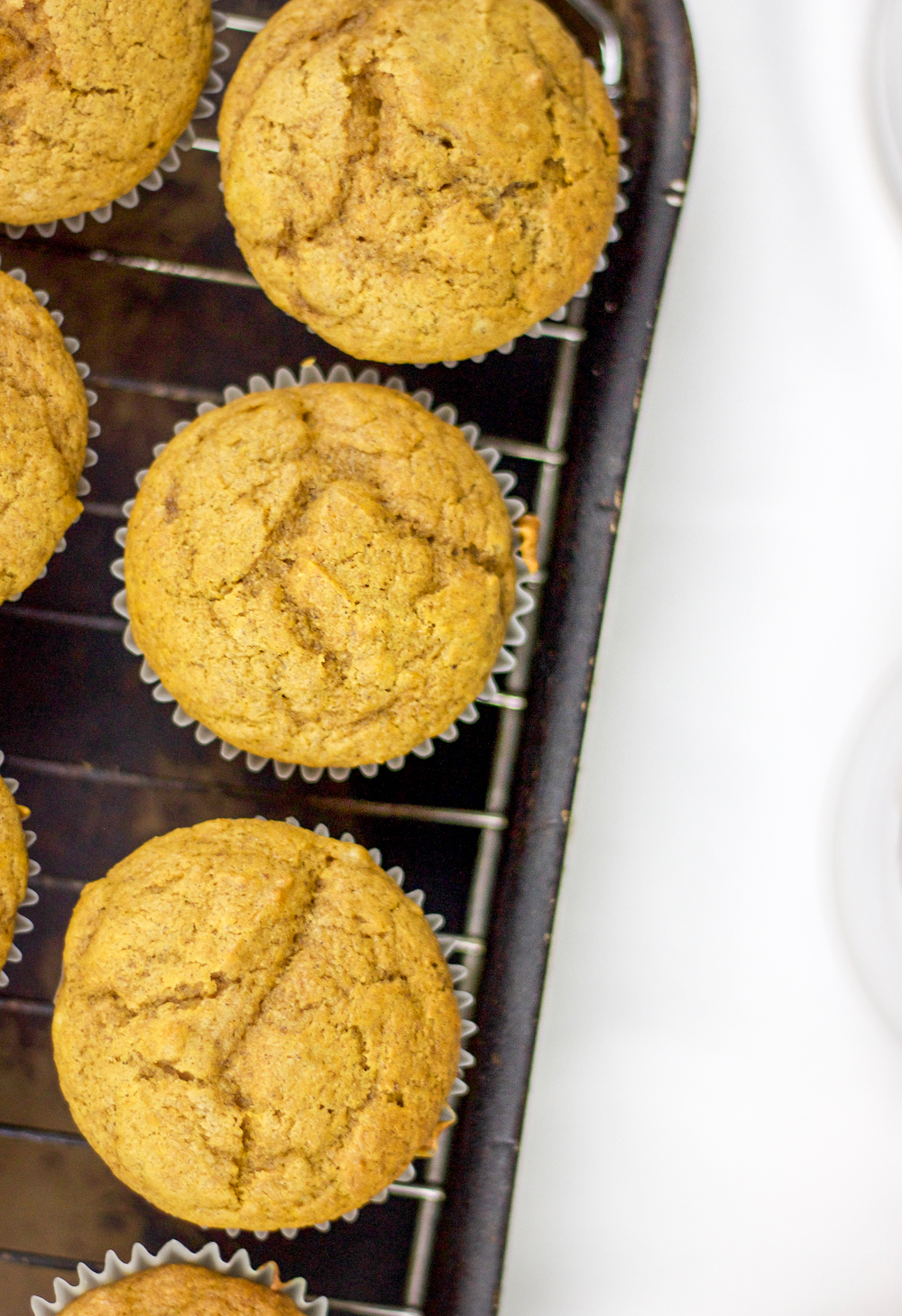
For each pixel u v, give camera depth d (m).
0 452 0.56
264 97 0.55
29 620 0.59
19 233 0.59
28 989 0.58
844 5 0.59
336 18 0.55
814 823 0.59
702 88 0.60
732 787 0.60
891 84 0.59
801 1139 0.59
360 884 0.55
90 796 0.58
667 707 0.60
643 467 0.60
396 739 0.56
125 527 0.59
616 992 0.59
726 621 0.60
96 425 0.58
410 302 0.55
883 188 0.59
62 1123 0.58
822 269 0.59
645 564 0.60
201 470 0.55
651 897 0.59
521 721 0.58
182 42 0.56
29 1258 0.58
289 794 0.58
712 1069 0.59
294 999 0.54
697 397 0.60
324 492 0.55
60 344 0.57
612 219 0.56
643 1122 0.59
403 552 0.55
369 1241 0.58
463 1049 0.57
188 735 0.59
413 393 0.59
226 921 0.54
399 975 0.55
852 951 0.59
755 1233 0.59
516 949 0.57
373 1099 0.54
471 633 0.55
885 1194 0.59
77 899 0.58
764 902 0.59
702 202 0.60
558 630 0.57
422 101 0.54
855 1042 0.59
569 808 0.57
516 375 0.59
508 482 0.58
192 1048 0.54
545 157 0.55
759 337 0.60
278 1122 0.54
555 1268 0.59
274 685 0.55
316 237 0.55
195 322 0.59
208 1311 0.55
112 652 0.59
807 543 0.59
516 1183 0.59
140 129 0.57
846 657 0.59
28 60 0.55
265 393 0.56
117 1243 0.58
